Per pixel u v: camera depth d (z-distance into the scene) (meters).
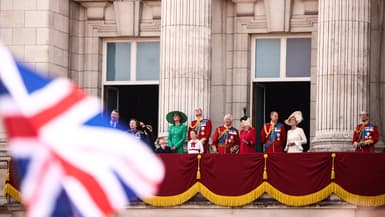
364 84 114.50
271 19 125.06
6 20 126.12
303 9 124.50
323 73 114.69
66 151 32.44
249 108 125.94
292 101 127.25
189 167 105.44
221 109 125.75
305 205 102.38
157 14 129.25
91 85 130.88
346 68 114.06
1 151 119.00
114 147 33.12
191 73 119.94
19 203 112.88
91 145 32.91
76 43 130.75
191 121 118.94
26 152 31.78
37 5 125.56
